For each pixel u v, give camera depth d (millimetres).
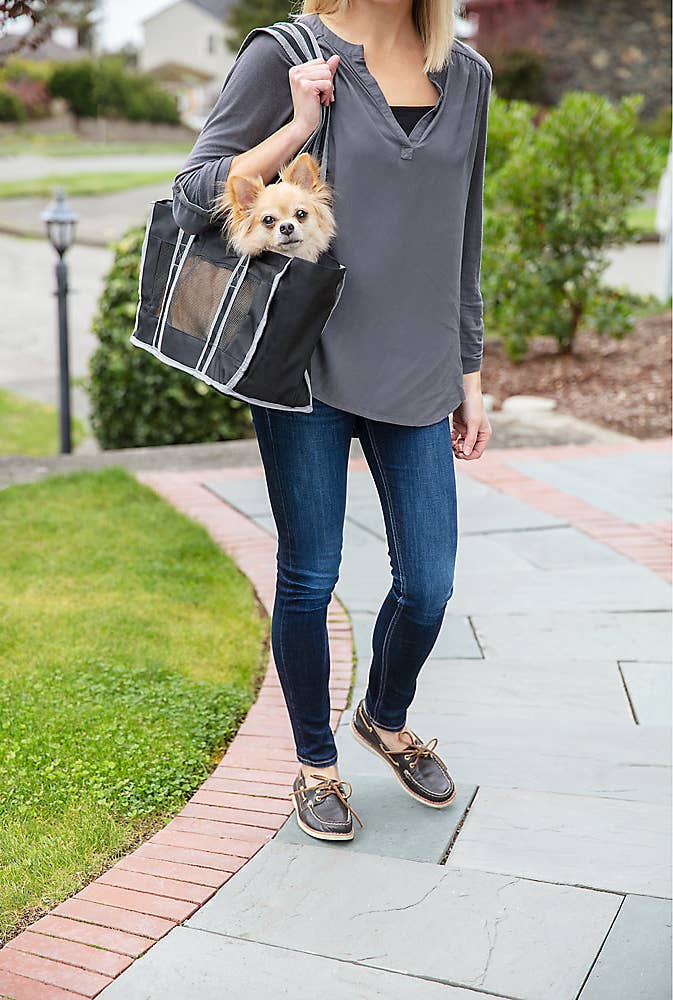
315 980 2012
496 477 5406
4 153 33469
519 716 3068
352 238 2113
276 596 2387
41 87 40188
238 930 2156
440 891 2277
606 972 2025
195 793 2688
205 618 3777
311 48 2082
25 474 5652
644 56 22922
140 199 23297
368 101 2092
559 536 4559
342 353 2158
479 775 2758
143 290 2201
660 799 2631
